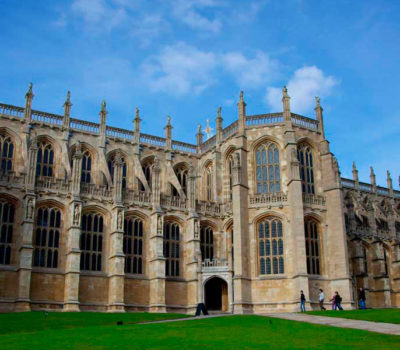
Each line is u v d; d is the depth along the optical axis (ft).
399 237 325.62
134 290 230.07
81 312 200.85
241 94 257.75
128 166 264.31
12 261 208.95
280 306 225.15
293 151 240.12
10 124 235.40
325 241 239.30
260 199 240.73
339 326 130.72
